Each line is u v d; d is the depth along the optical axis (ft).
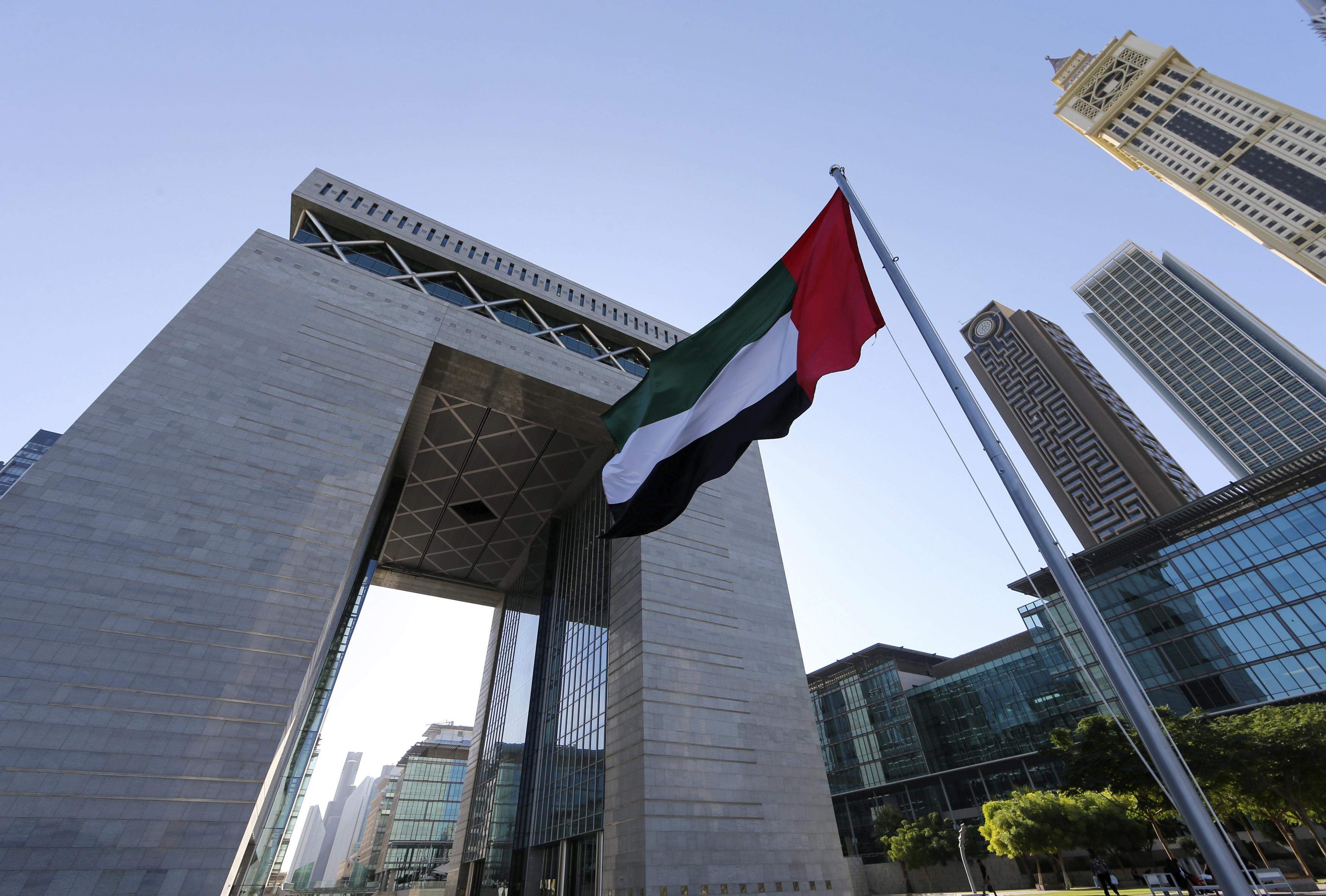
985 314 547.90
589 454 176.35
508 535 208.95
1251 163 438.40
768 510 164.25
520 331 154.51
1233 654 216.33
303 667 89.10
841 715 340.18
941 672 322.75
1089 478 425.28
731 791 112.16
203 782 76.89
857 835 298.35
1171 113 495.41
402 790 371.15
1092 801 160.35
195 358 106.32
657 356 62.03
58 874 66.90
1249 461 471.21
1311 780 114.32
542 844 143.54
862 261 45.03
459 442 171.73
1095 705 237.86
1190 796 19.03
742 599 141.38
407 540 208.23
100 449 91.35
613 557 151.23
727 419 49.90
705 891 100.17
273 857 121.70
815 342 45.85
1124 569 257.55
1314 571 206.59
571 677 156.76
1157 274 590.96
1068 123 572.51
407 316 136.46
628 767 112.68
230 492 97.14
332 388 116.57
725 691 124.47
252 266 123.54
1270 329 497.87
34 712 72.90
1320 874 158.51
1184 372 535.60
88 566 83.10
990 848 172.04
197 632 85.20
